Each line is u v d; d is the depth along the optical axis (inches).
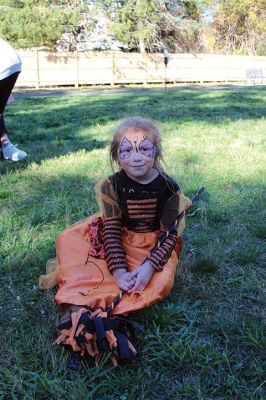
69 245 106.2
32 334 92.2
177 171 203.6
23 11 870.4
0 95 210.5
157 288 94.4
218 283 111.4
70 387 77.7
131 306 88.8
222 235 138.7
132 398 75.8
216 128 334.6
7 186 185.3
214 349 86.9
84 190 178.4
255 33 1508.4
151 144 102.6
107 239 102.3
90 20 971.3
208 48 1382.9
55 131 327.6
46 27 884.0
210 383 79.0
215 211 156.6
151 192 104.5
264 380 79.5
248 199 169.5
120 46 1074.1
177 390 77.7
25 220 148.6
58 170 209.3
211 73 1081.4
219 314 98.4
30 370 82.3
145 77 1003.9
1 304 103.0
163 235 103.1
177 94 684.1
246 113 432.1
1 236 136.3
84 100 598.2
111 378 79.9
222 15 1472.7
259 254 127.5
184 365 83.1
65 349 85.9
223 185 187.2
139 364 83.7
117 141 104.6
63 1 956.0
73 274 97.0
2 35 879.7
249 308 101.8
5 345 88.5
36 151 254.4
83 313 81.6
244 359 84.7
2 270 117.1
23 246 129.9
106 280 96.3
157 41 1079.0
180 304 102.1
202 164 219.0
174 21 1063.6
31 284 111.5
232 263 122.5
